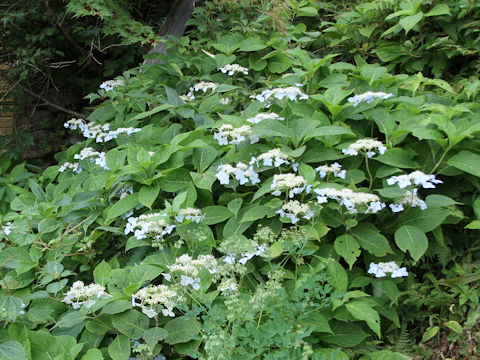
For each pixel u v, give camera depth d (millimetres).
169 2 6035
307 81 3758
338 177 2803
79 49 6004
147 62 4984
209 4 4582
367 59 4648
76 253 2701
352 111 3143
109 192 3107
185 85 4262
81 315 2209
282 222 2672
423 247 2402
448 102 3443
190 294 2295
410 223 2572
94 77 6598
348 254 2482
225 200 2861
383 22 4441
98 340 2279
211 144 3189
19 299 2250
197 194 2914
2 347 2025
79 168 3793
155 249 2729
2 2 5527
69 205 3102
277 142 2953
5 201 4297
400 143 2986
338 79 3639
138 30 4512
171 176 2895
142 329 2203
